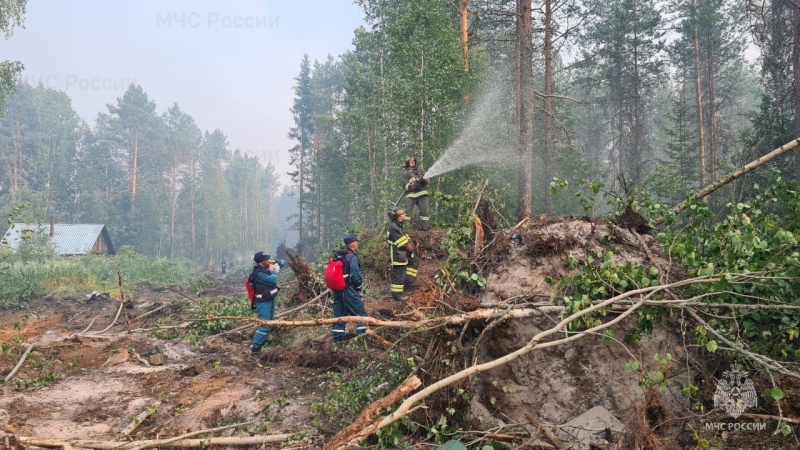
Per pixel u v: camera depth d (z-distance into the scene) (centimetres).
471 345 477
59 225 3562
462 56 1659
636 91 2853
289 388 620
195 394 596
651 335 445
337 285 688
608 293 457
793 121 1464
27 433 488
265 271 767
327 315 905
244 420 524
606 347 444
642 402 422
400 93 1644
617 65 2888
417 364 485
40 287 1781
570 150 1934
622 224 549
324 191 3762
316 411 533
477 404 468
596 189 573
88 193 5359
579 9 1992
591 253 488
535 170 1933
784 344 438
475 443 421
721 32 2894
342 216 3781
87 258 2405
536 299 484
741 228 498
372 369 578
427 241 1077
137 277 2334
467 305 483
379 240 1150
